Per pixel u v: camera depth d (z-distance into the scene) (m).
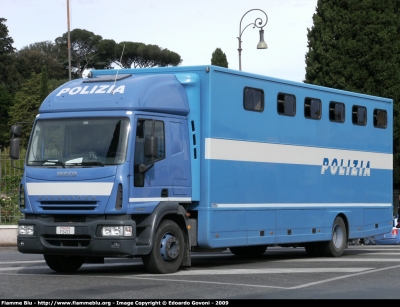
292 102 17.33
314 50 38.31
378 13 37.34
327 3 38.09
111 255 13.15
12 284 11.95
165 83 14.25
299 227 17.48
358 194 19.88
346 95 19.45
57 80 95.19
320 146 18.33
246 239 15.72
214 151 14.79
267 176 16.42
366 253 20.38
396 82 37.06
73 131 13.52
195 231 14.73
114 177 12.99
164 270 13.74
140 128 13.43
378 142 20.78
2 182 23.17
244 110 15.70
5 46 96.50
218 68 14.94
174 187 14.09
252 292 11.27
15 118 84.00
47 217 13.48
